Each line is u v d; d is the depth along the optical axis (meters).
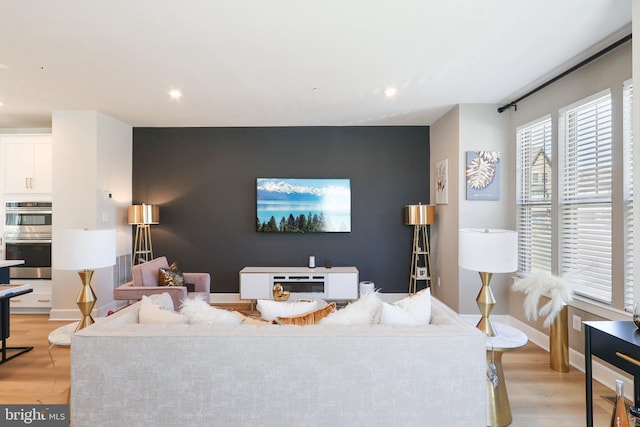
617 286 2.60
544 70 3.15
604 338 1.76
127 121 4.86
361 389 1.70
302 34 2.50
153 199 5.18
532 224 3.69
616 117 2.61
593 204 2.88
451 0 2.11
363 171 5.20
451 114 4.36
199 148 5.20
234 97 3.86
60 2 2.10
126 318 1.98
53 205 4.34
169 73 3.19
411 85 3.52
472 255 2.30
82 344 1.68
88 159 4.35
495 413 2.18
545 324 2.97
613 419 1.72
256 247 5.21
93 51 2.75
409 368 1.70
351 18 2.30
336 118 4.77
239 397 1.69
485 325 2.29
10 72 3.14
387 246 5.20
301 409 1.69
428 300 2.15
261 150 5.20
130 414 1.68
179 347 1.68
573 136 3.11
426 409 1.70
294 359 1.69
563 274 3.14
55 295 4.36
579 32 2.48
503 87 3.58
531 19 2.31
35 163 4.58
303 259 5.21
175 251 5.20
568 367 2.94
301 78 3.32
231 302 5.18
